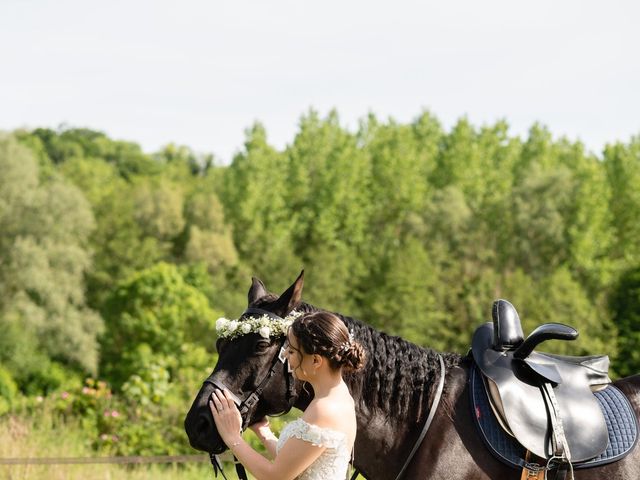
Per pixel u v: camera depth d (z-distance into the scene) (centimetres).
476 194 5938
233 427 302
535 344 330
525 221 4944
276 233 5294
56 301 3262
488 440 322
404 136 6275
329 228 5419
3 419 982
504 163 6106
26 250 3269
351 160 5762
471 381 337
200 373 1220
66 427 1006
